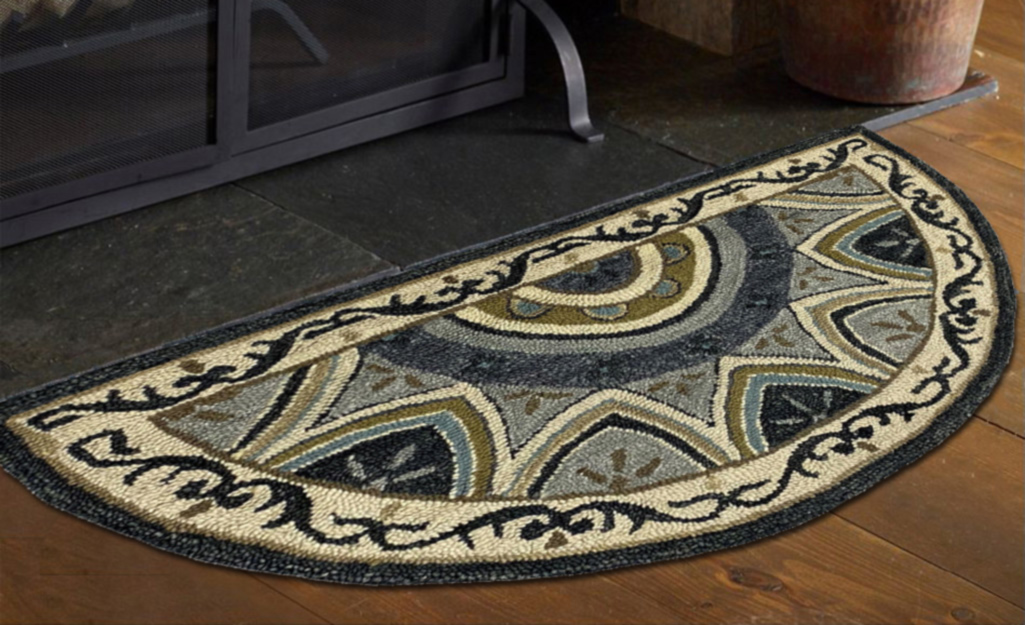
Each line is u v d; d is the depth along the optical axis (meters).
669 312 1.93
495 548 1.47
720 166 2.36
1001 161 2.43
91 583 1.42
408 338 1.84
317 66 2.19
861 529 1.53
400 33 2.28
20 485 1.54
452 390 1.74
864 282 2.03
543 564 1.46
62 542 1.47
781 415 1.71
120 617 1.38
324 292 1.94
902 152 2.43
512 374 1.77
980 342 1.88
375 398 1.71
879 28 2.46
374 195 2.19
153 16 1.95
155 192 2.09
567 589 1.43
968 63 2.72
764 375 1.79
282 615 1.39
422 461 1.60
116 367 1.74
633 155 2.37
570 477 1.58
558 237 2.11
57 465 1.57
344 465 1.59
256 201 2.14
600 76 2.66
